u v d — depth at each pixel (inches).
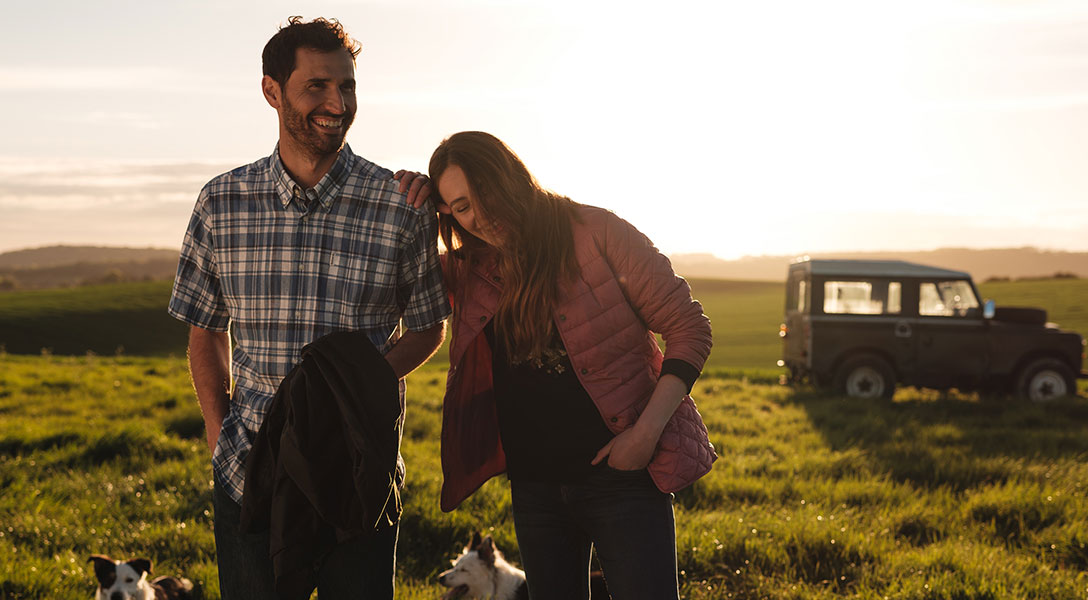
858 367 630.5
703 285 3614.7
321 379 91.9
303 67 90.9
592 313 98.3
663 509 100.8
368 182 97.3
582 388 100.3
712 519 254.5
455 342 105.8
